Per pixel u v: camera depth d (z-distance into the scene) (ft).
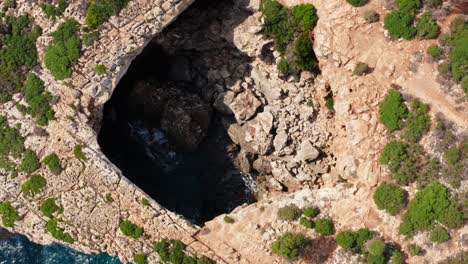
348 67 163.22
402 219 158.10
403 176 157.17
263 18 169.17
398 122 158.61
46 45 169.27
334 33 163.73
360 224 160.45
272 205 165.58
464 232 154.61
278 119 179.63
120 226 166.61
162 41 180.34
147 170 185.88
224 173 185.98
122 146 186.39
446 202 154.20
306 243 161.17
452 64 157.48
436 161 156.35
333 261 160.66
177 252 163.84
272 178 183.21
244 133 184.14
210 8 174.60
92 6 166.30
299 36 167.73
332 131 175.22
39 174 169.17
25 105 170.30
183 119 182.60
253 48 173.17
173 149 187.01
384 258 157.17
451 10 159.84
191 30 177.99
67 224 168.45
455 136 156.15
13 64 170.30
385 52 161.79
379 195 158.40
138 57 184.03
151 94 184.75
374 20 162.30
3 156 170.81
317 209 163.12
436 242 155.63
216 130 187.52
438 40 159.74
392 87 160.56
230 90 182.60
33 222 170.71
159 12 165.58
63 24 167.73
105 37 167.12
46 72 169.99
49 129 169.68
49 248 178.60
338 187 164.25
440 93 158.51
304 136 178.40
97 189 167.84
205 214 182.09
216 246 164.45
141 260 165.48
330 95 171.22
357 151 162.81
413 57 160.45
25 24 169.89
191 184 185.47
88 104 169.99
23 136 170.09
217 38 177.78
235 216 165.78
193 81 187.42
